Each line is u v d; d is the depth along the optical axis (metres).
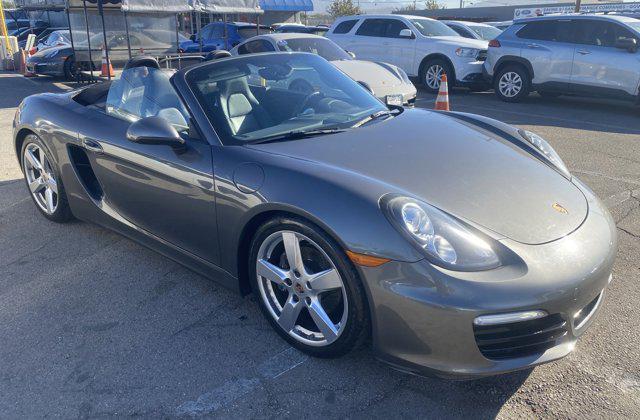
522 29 10.27
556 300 2.13
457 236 2.19
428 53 11.29
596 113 9.33
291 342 2.67
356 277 2.27
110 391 2.43
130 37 11.85
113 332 2.87
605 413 2.23
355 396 2.37
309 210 2.33
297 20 34.16
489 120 3.49
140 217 3.34
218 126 2.92
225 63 3.34
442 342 2.14
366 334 2.37
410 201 2.28
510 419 2.22
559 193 2.66
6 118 8.65
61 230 4.20
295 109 3.22
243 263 2.82
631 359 2.55
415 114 3.52
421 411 2.27
